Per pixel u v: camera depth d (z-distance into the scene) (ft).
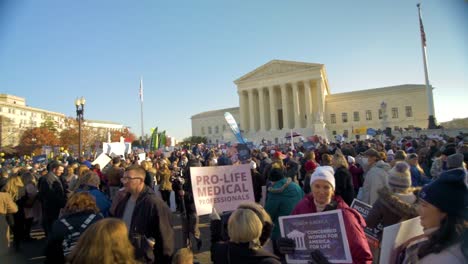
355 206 19.84
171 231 16.67
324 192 14.65
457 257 8.25
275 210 20.58
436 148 48.39
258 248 11.71
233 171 24.80
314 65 286.46
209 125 401.08
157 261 16.05
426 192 9.33
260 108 304.71
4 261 31.73
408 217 15.08
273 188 20.98
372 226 16.35
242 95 316.81
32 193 38.37
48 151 127.95
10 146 236.02
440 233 8.68
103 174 44.68
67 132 248.52
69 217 15.46
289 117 316.19
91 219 15.42
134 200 18.30
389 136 158.10
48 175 33.86
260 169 51.49
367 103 318.65
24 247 37.27
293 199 20.47
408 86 308.19
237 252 11.59
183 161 68.74
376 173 26.27
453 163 24.80
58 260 14.83
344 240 12.96
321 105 285.02
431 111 159.74
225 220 21.47
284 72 297.53
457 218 8.58
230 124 53.31
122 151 75.82
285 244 13.53
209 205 23.80
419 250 9.16
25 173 39.99
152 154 88.99
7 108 353.92
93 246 9.67
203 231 41.22
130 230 16.33
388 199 15.78
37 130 245.86
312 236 13.53
